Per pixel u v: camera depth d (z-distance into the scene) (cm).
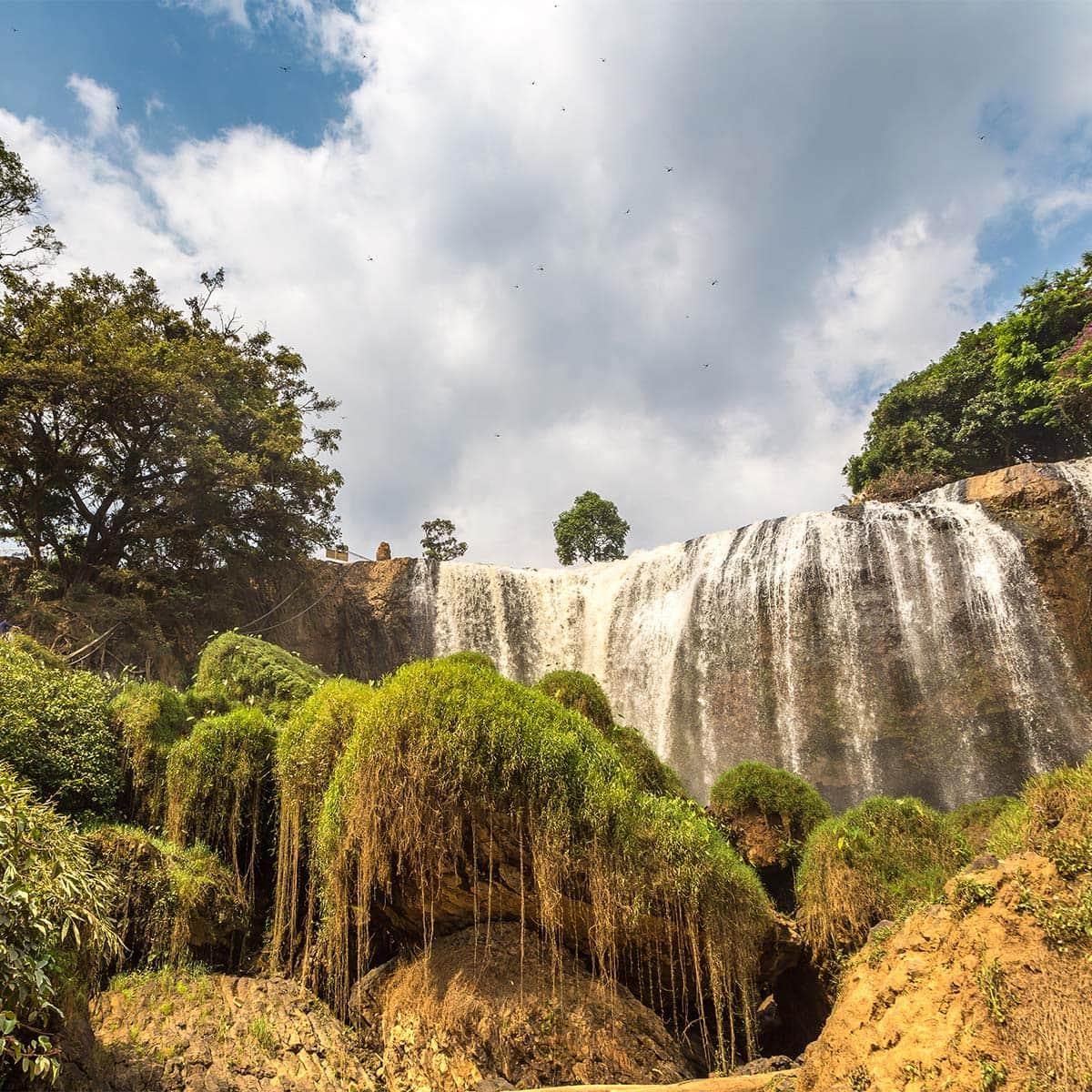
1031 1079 445
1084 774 588
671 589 2791
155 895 895
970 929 544
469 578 3036
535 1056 794
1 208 2414
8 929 550
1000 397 3362
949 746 2086
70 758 1020
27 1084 560
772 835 1288
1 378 2222
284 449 2700
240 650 1605
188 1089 689
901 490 3159
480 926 909
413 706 876
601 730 1272
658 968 905
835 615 2342
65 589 2300
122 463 2627
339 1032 861
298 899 1005
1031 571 2130
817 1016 1001
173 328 3002
